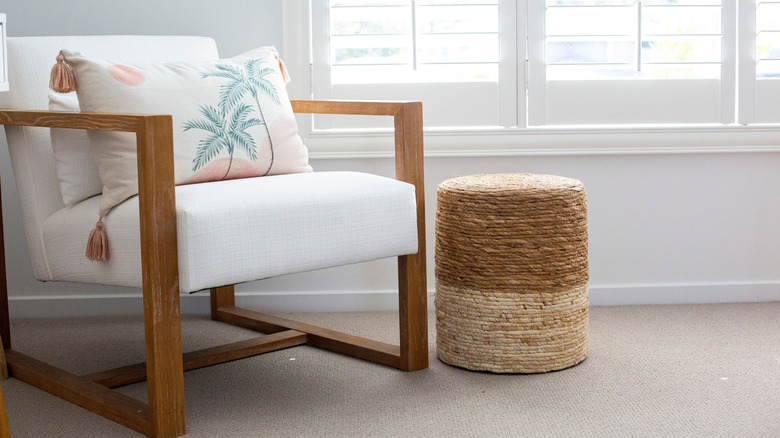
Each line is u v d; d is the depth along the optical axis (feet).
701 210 8.36
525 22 8.15
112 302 8.35
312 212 5.52
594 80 8.21
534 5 8.13
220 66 6.25
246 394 6.01
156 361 5.09
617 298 8.41
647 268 8.41
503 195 6.08
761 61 8.24
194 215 5.00
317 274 8.38
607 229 8.36
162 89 5.84
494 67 8.20
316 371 6.50
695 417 5.42
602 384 6.06
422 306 6.44
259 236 5.27
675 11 8.21
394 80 8.20
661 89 8.25
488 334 6.27
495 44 8.18
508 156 8.20
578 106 8.25
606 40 8.18
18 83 6.47
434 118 8.23
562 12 8.17
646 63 8.15
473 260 6.22
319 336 7.09
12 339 7.52
